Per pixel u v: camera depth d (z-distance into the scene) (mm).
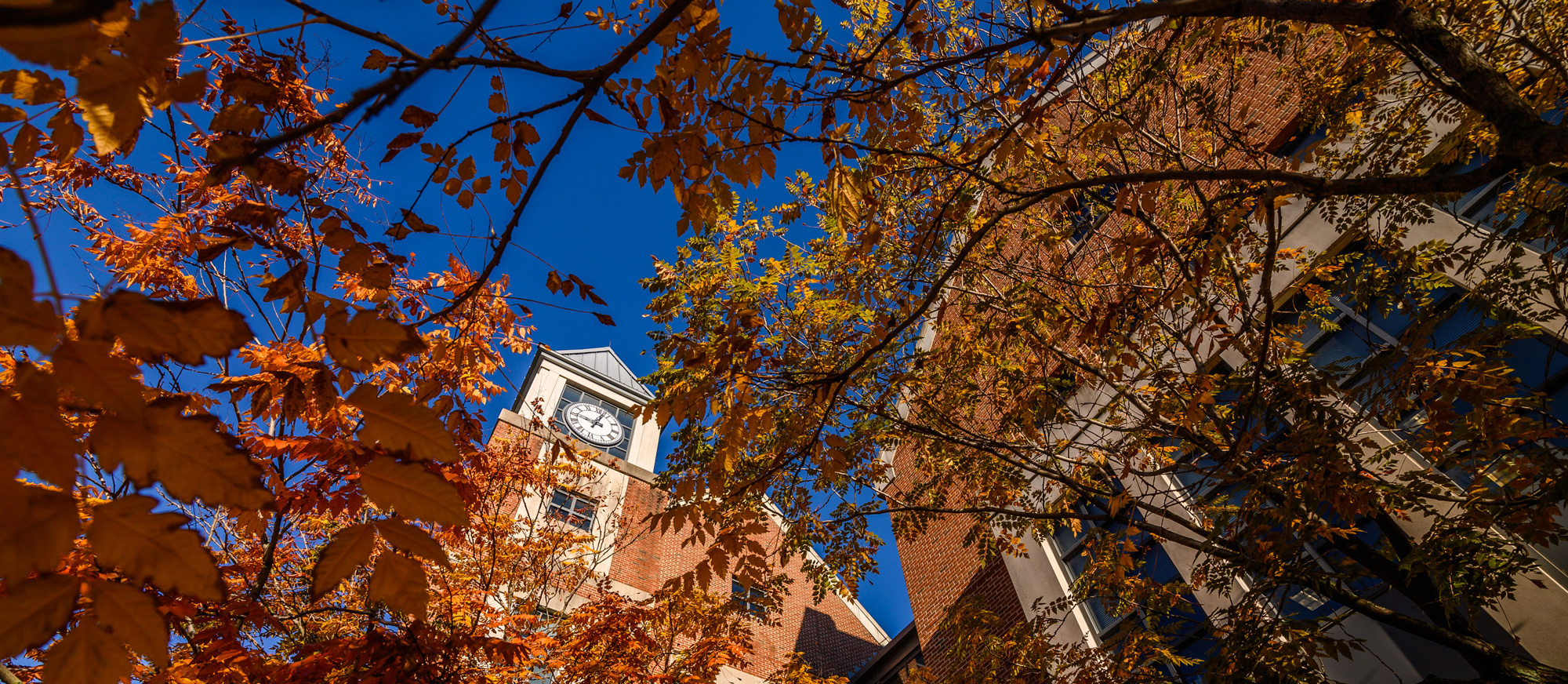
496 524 8578
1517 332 5273
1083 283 6477
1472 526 5094
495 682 6590
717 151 2832
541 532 10430
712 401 3740
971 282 7488
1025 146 4008
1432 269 6371
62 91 1250
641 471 22219
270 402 2219
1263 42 6539
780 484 6883
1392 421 5410
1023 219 7652
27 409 919
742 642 8938
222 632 4133
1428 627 5832
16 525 925
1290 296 9133
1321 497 5289
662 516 3527
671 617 9031
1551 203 5156
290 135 1427
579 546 11469
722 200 2936
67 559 2900
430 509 1245
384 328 1282
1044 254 8828
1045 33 2727
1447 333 7801
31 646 938
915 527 8289
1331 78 7188
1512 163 2307
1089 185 3047
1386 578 5969
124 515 983
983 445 7438
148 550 997
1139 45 6445
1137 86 5820
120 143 1127
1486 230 7750
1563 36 5141
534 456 10078
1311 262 7461
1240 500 7922
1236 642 5816
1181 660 7234
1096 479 7719
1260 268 7250
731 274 6836
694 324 6570
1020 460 8297
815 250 7566
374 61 2160
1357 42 6000
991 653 8680
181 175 4164
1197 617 9281
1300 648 5688
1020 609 12477
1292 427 6199
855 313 6859
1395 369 5629
